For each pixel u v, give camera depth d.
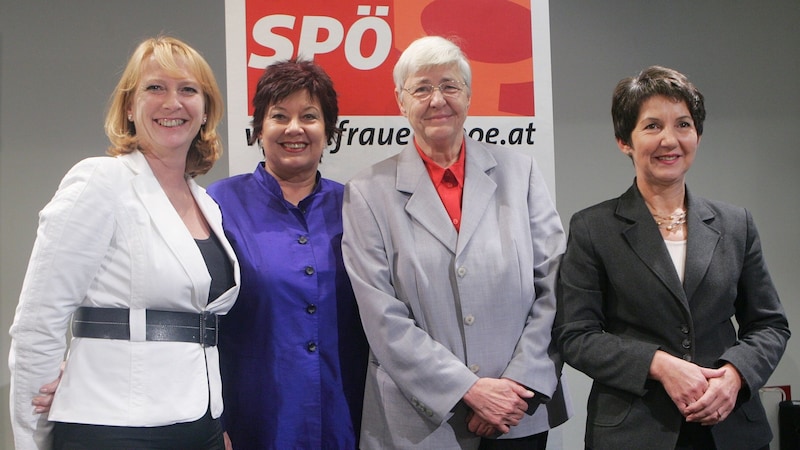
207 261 1.81
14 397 1.60
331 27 2.56
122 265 1.64
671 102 1.91
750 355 1.81
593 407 1.94
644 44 3.75
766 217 3.84
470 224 2.02
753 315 1.92
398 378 1.93
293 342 2.06
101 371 1.60
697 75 3.79
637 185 2.01
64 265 1.58
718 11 3.80
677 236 1.94
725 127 3.81
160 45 1.83
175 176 1.88
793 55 3.86
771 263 3.84
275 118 2.19
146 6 3.43
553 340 2.02
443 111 2.06
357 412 2.13
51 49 3.37
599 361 1.86
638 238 1.92
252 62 2.53
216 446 1.82
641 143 1.93
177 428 1.66
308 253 2.13
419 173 2.11
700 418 1.75
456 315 1.98
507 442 1.98
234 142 2.53
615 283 1.92
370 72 2.58
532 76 2.65
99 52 3.41
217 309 1.81
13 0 3.35
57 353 1.60
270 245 2.12
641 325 1.90
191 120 1.83
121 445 1.58
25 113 3.36
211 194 2.21
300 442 2.04
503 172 2.16
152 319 1.65
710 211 1.95
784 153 3.85
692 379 1.74
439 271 1.99
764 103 3.84
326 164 2.56
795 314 3.85
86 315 1.65
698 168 3.79
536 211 2.13
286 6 2.54
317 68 2.25
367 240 2.04
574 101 3.69
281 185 2.27
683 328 1.84
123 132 1.83
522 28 2.64
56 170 3.37
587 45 3.70
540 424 2.00
